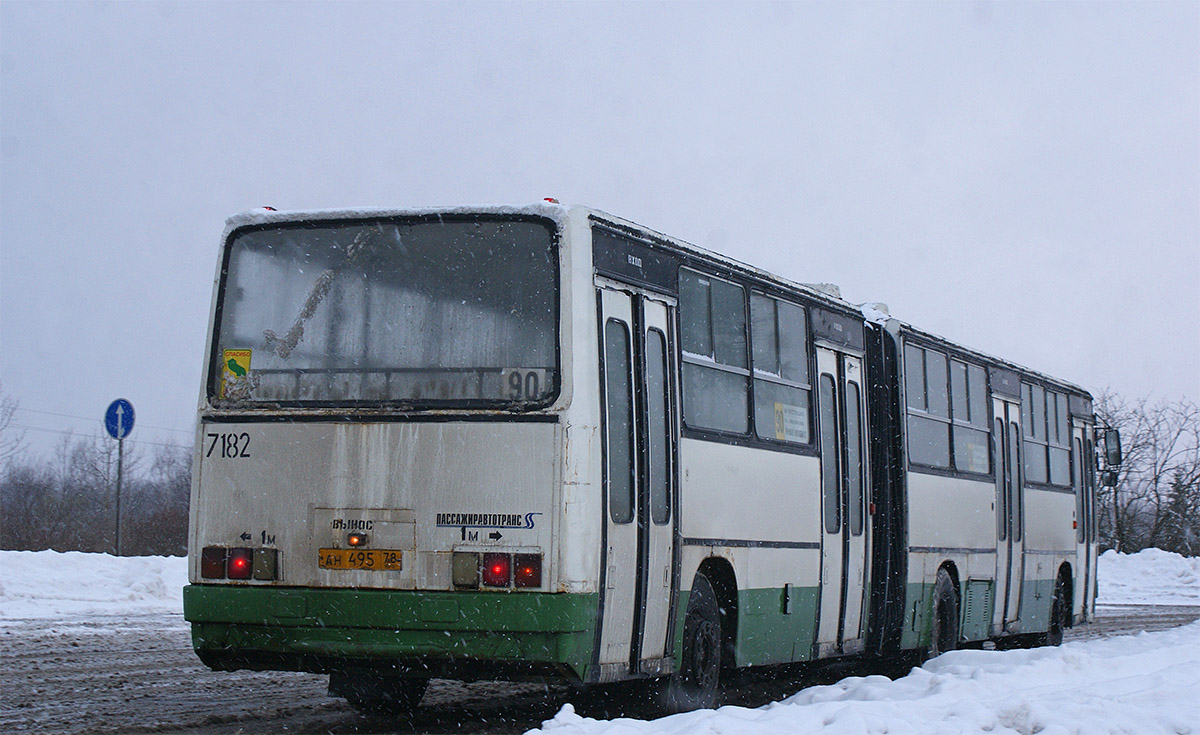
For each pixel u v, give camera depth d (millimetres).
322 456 8969
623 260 9562
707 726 7891
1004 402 18250
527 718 10375
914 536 14859
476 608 8500
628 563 9273
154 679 12148
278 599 8820
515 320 8938
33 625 16719
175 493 50125
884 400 14734
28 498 41938
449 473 8727
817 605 12719
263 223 9492
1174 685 10117
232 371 9320
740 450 11273
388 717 10250
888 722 8320
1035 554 18953
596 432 8852
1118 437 23000
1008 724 8625
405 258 9211
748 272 11789
